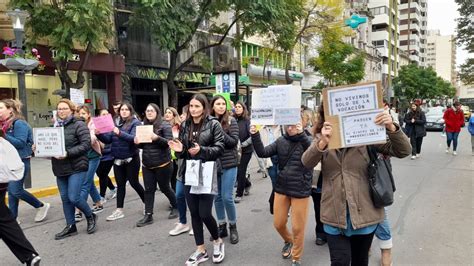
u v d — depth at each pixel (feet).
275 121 13.15
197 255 14.15
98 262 14.60
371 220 9.31
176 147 13.64
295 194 13.08
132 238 17.15
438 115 82.99
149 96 61.41
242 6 45.80
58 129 16.08
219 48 71.61
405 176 30.68
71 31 33.63
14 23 27.76
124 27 54.03
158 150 18.67
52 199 25.22
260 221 19.34
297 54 98.07
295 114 12.91
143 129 17.98
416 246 15.57
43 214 20.20
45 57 42.63
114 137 19.65
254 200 23.73
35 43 37.01
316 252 15.14
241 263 14.19
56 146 16.11
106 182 23.75
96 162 20.12
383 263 12.88
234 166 16.08
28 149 18.88
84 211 17.67
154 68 59.47
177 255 15.12
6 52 27.61
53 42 34.83
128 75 55.31
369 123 8.79
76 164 16.85
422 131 40.24
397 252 14.98
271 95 13.29
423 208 21.11
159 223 19.24
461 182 28.09
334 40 79.61
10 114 18.39
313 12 72.18
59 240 17.11
